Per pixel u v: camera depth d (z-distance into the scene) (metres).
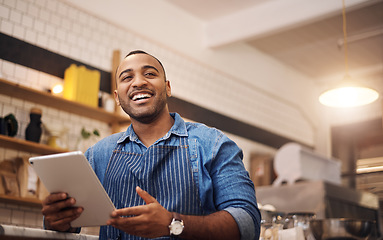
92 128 4.93
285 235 2.54
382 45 6.95
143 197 1.52
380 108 7.99
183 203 1.71
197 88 6.31
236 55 7.01
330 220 2.60
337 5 5.52
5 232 1.42
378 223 6.13
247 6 6.16
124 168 1.81
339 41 6.88
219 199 1.75
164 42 5.94
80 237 1.68
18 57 4.43
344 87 4.78
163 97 1.86
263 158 6.95
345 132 8.30
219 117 6.55
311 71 8.14
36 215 4.34
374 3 5.54
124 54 5.44
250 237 1.68
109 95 5.14
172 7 6.14
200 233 1.57
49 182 1.59
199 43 6.46
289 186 5.66
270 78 7.57
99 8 5.22
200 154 1.80
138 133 1.90
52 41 4.73
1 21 4.36
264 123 7.34
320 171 6.54
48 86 4.62
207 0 6.04
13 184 4.05
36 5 4.65
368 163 8.12
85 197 1.58
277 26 5.96
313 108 8.37
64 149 4.38
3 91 4.20
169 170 1.76
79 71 4.66
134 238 1.72
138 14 5.66
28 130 4.21
